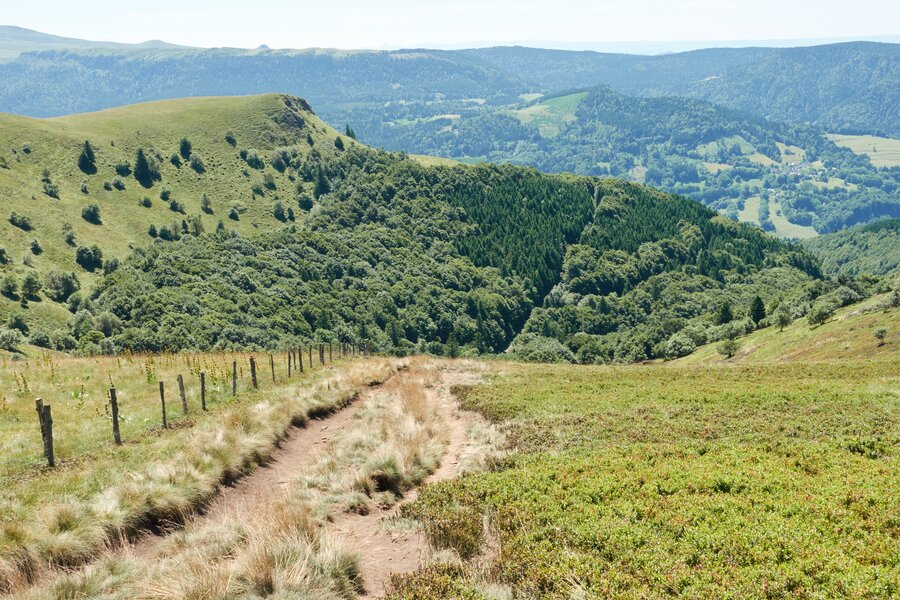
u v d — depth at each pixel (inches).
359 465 676.1
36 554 396.8
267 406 874.8
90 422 776.3
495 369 1756.9
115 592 359.6
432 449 770.8
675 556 410.9
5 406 812.0
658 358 5374.0
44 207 6363.2
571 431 847.1
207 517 527.2
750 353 3892.7
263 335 4815.5
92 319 4510.3
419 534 490.9
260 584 354.0
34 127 7706.7
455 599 350.9
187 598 333.4
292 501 526.9
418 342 6505.9
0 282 4845.0
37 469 583.5
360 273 7337.6
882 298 3513.8
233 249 6550.2
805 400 989.8
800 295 5201.8
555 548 432.5
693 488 547.5
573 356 5964.6
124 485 508.4
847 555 394.9
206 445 644.1
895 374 1325.0
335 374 1353.3
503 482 594.6
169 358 1453.0
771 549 410.0
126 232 6619.1
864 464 596.1
